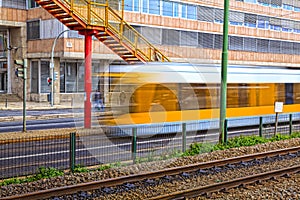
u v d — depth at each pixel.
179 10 46.88
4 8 45.19
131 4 42.91
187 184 10.66
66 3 21.53
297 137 18.56
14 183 10.43
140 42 24.53
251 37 55.50
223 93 16.14
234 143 16.09
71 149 11.84
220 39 51.06
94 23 21.75
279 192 10.01
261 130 18.06
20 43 46.88
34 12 45.66
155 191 9.97
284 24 60.25
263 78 23.56
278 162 13.58
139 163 12.89
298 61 62.78
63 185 10.27
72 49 42.34
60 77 45.81
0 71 50.53
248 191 10.12
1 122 26.19
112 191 9.78
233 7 52.72
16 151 14.46
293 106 25.25
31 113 32.44
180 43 46.91
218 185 10.09
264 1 57.03
